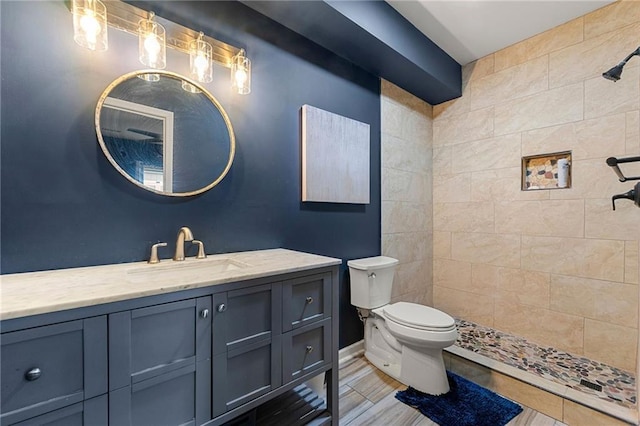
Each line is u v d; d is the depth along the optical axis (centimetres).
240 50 158
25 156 109
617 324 196
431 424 152
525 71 240
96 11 116
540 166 236
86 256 121
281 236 185
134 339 88
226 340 108
